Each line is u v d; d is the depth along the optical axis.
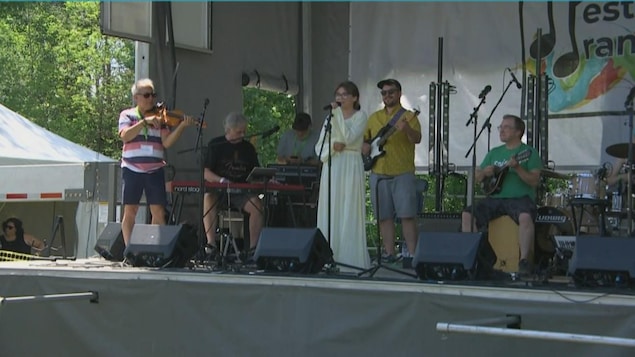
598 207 7.71
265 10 11.65
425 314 5.68
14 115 14.70
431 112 10.83
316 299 6.10
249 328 6.36
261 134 8.63
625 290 5.23
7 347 7.58
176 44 10.24
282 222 9.23
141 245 7.24
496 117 11.06
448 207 11.43
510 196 7.29
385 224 8.01
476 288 5.51
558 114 10.73
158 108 7.79
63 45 32.44
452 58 11.40
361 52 12.06
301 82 12.32
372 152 7.89
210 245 7.94
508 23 11.04
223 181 8.00
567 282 5.92
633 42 10.28
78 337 7.16
